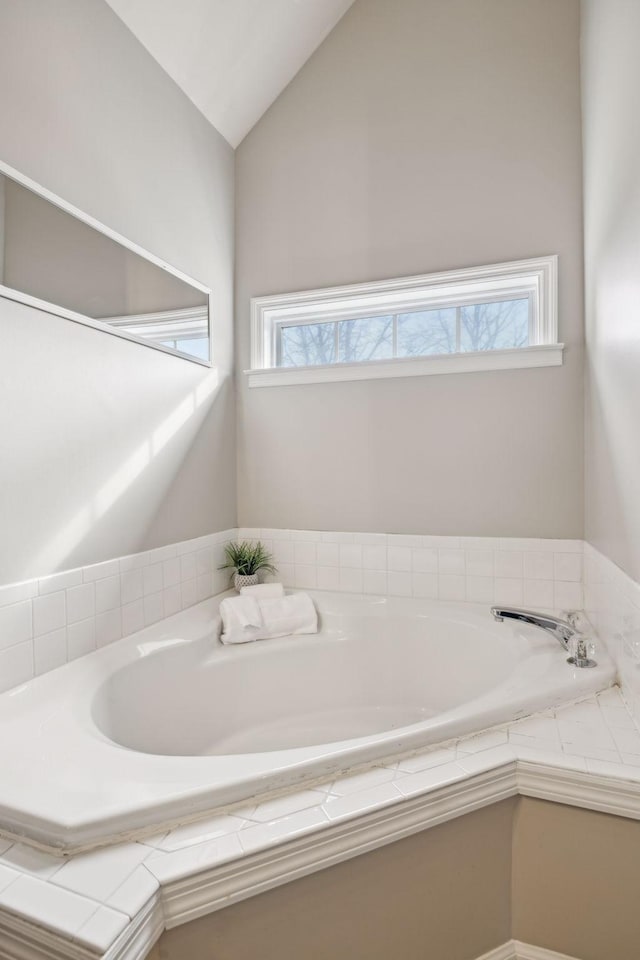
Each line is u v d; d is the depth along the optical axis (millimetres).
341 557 2312
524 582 2064
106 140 1656
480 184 2119
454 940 1042
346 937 927
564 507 2020
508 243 2078
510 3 2092
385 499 2254
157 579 1871
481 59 2127
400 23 2246
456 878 1038
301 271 2381
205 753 1721
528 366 2047
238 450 2475
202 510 2186
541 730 1201
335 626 2076
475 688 1861
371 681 2029
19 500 1317
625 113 1353
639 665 1236
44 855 812
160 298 1904
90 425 1561
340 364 2295
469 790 1021
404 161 2230
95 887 747
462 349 2244
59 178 1471
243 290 2473
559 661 1528
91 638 1552
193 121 2150
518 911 1106
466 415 2135
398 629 2039
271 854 837
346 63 2324
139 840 844
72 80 1521
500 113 2098
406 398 2215
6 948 720
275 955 861
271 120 2439
